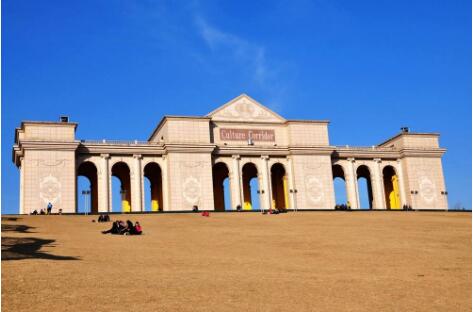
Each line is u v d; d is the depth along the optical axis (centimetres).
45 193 9650
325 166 11494
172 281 2666
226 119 11388
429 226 6334
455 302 2370
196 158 10700
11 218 7006
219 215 8250
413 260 3659
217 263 3375
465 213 9112
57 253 3628
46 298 2233
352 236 5184
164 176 10669
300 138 11631
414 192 11869
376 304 2295
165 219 7300
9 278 2592
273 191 12469
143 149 10625
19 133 10512
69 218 7450
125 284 2553
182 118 10912
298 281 2770
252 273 2998
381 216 8075
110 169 10388
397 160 12312
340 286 2666
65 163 9875
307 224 6575
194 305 2183
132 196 10394
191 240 4753
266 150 11325
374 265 3428
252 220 7206
